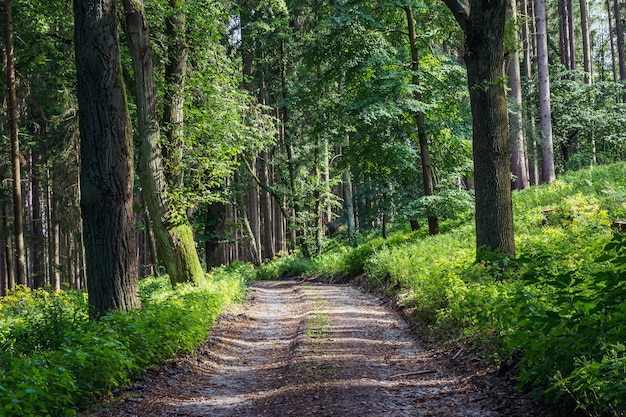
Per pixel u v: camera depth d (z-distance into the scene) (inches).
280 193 1451.8
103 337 309.0
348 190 1397.6
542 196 827.4
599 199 660.1
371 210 1048.8
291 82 1389.0
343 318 537.0
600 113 1266.0
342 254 1123.3
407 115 916.0
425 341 413.1
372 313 568.7
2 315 642.8
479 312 331.6
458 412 235.6
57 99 1154.0
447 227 970.1
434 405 250.8
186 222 637.3
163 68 718.5
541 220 661.3
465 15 433.7
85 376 273.1
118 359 288.8
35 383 228.4
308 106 1042.1
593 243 393.4
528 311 221.8
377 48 902.4
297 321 568.1
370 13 924.6
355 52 901.8
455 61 996.6
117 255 402.0
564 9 1589.6
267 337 501.7
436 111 936.9
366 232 1418.6
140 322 352.2
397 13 946.1
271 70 1424.7
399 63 890.1
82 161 405.1
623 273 183.2
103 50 399.2
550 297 265.7
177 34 676.1
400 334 456.1
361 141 954.7
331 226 1763.0
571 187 817.5
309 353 384.5
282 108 1448.1
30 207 1724.9
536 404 220.8
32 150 1557.6
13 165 913.5
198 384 341.1
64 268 1512.1
